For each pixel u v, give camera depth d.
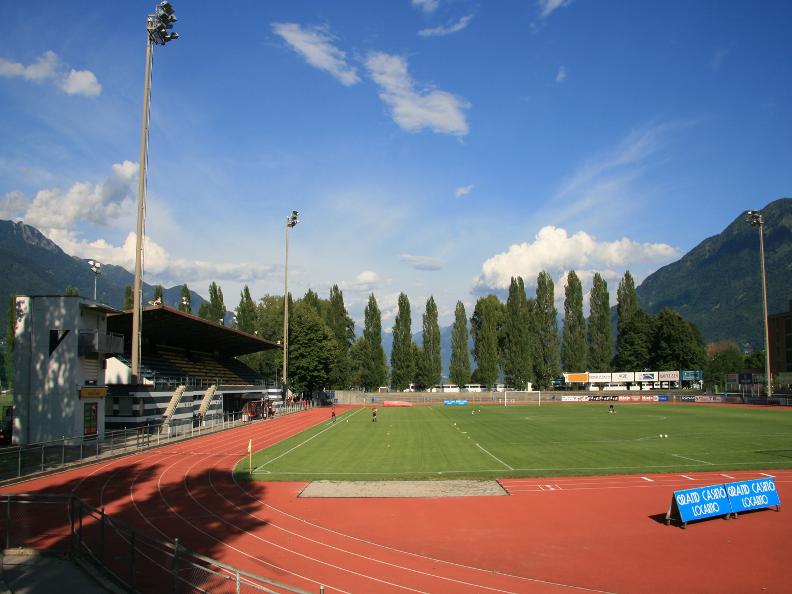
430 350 128.62
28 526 20.41
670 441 46.12
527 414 79.50
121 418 49.28
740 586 16.30
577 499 26.61
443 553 19.09
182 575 15.49
